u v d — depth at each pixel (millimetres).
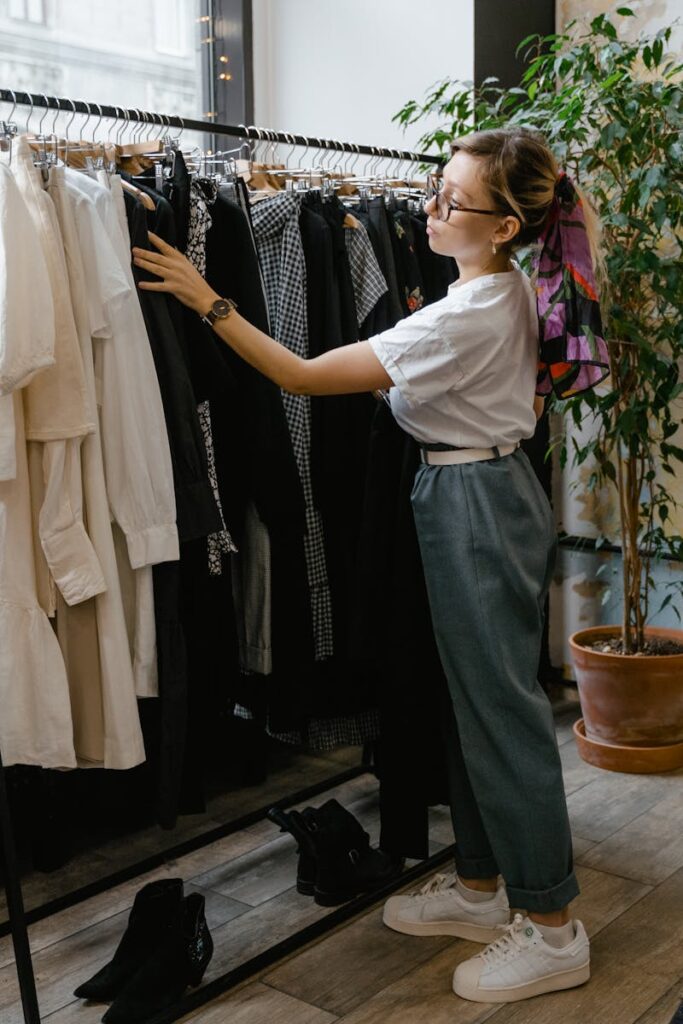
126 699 1973
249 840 2742
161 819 2090
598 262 2000
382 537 2146
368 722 2754
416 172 3168
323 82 3691
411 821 2264
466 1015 1961
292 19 3730
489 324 1898
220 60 3715
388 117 3555
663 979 2051
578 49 2830
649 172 2678
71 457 1899
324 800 2994
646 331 2994
